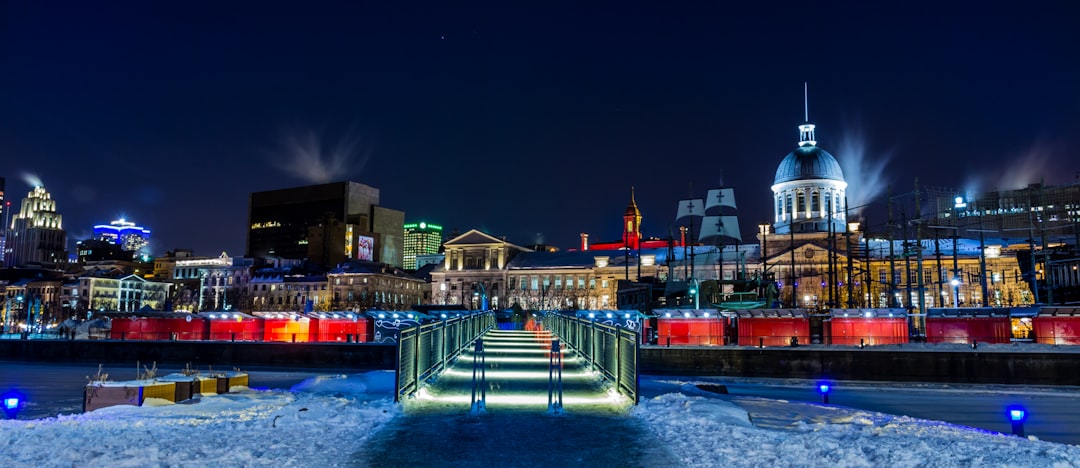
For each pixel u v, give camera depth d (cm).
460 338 3609
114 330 8125
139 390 2497
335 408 2050
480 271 18062
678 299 9206
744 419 2006
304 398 2422
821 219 15500
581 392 2381
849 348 5641
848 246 9750
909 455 1531
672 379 5594
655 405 2106
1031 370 5166
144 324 8056
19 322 17725
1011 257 13325
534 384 2570
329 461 1436
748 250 15688
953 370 5297
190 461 1420
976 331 6228
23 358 7231
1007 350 5281
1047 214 11312
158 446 1553
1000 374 5203
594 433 1719
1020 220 11169
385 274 18412
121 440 1623
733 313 6781
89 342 7119
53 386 4850
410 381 2272
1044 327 6041
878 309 6544
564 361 3344
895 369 5400
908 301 8225
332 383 3434
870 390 5025
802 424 2016
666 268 15912
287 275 19288
